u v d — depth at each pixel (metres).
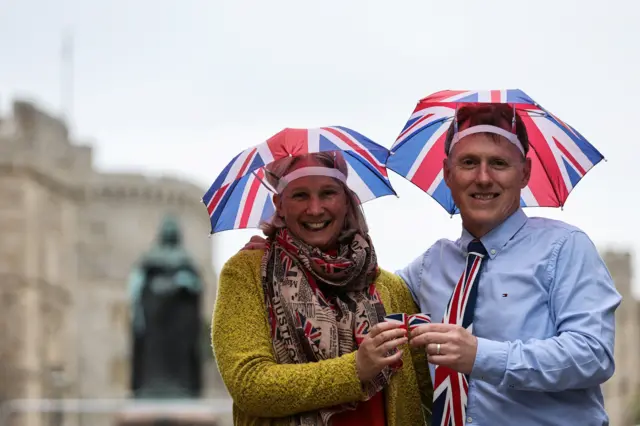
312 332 6.81
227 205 7.70
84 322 105.06
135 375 39.53
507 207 6.97
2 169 82.38
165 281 39.38
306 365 6.68
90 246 105.81
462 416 6.88
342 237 7.20
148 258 40.00
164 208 107.62
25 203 82.50
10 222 82.31
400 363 6.71
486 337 6.84
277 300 6.91
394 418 6.98
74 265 94.12
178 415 38.22
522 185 7.14
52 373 85.69
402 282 7.48
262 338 6.88
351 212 7.30
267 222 7.28
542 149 7.46
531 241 6.93
